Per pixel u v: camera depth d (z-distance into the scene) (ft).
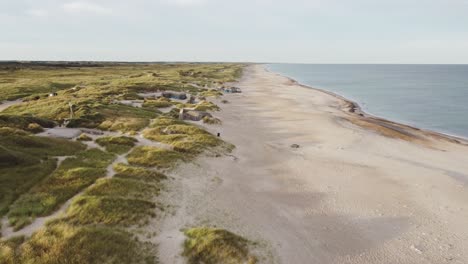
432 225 84.58
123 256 61.05
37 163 98.78
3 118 138.21
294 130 183.01
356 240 77.25
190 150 125.39
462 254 73.00
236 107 256.11
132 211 75.36
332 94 377.50
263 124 198.18
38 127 137.69
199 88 345.72
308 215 88.28
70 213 72.79
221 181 104.12
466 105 299.17
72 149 115.03
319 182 110.11
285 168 122.42
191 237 68.54
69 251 60.29
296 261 67.15
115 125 156.66
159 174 98.37
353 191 103.55
